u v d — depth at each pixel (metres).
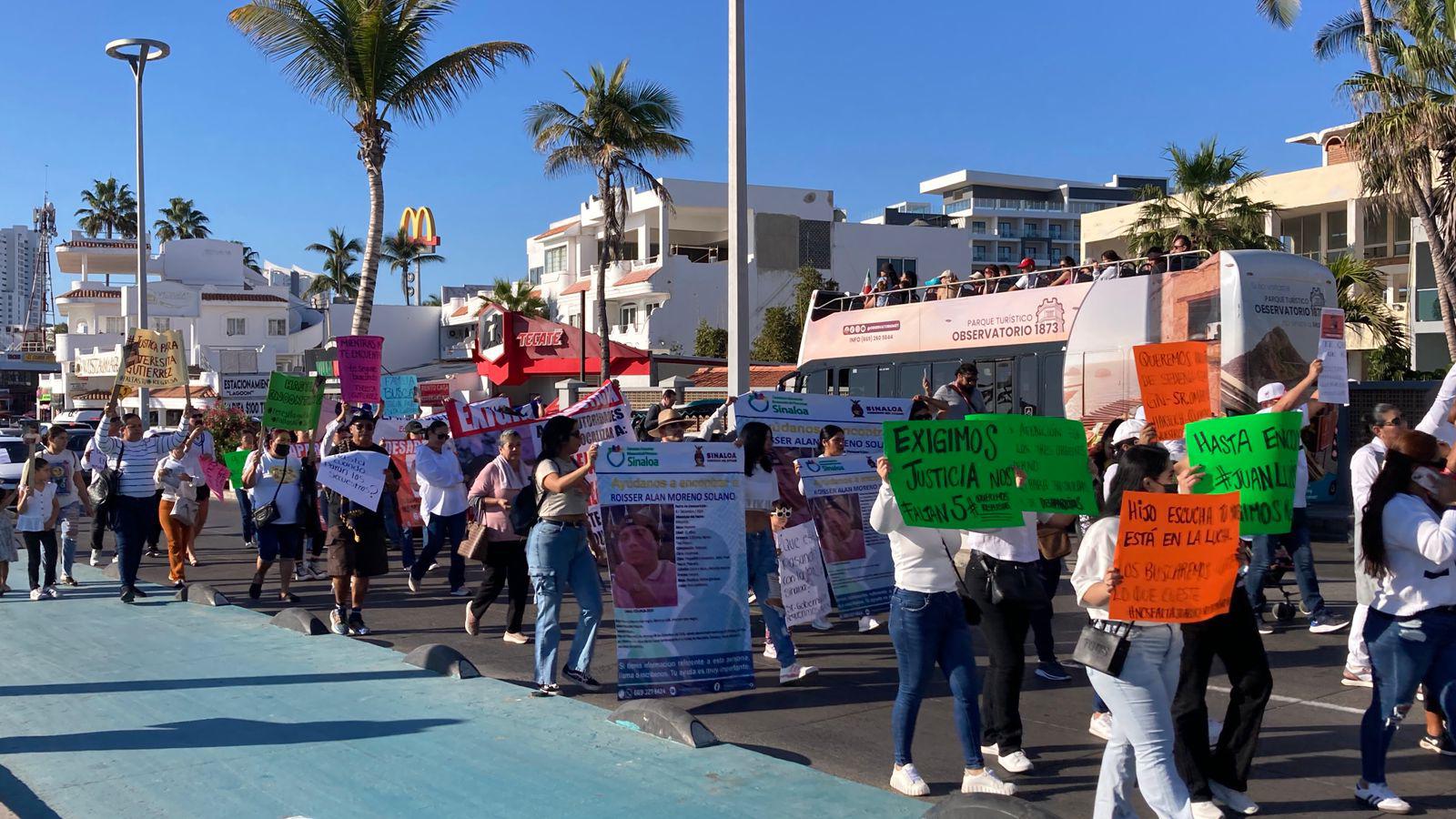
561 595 7.98
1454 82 22.12
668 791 5.84
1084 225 43.56
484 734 6.93
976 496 5.56
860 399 10.48
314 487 12.53
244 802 5.85
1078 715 7.28
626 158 35.00
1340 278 29.67
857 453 10.16
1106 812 4.87
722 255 54.81
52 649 9.71
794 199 52.19
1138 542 4.57
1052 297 17.39
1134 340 15.98
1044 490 5.63
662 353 48.47
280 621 10.52
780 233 51.53
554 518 7.93
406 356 63.75
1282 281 14.97
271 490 12.23
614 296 50.97
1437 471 5.46
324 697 7.91
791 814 5.48
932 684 8.27
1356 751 6.40
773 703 7.80
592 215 54.41
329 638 10.02
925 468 5.55
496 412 13.21
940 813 4.94
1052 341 17.27
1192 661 5.38
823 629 10.37
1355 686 7.81
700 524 7.82
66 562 13.58
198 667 8.91
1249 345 14.67
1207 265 15.18
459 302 62.31
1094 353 16.50
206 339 61.59
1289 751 6.44
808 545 8.70
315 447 14.47
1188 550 4.62
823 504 9.34
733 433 9.81
